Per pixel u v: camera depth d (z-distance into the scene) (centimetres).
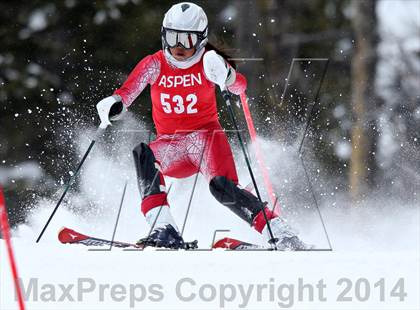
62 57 4928
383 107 5144
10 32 4966
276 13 5144
